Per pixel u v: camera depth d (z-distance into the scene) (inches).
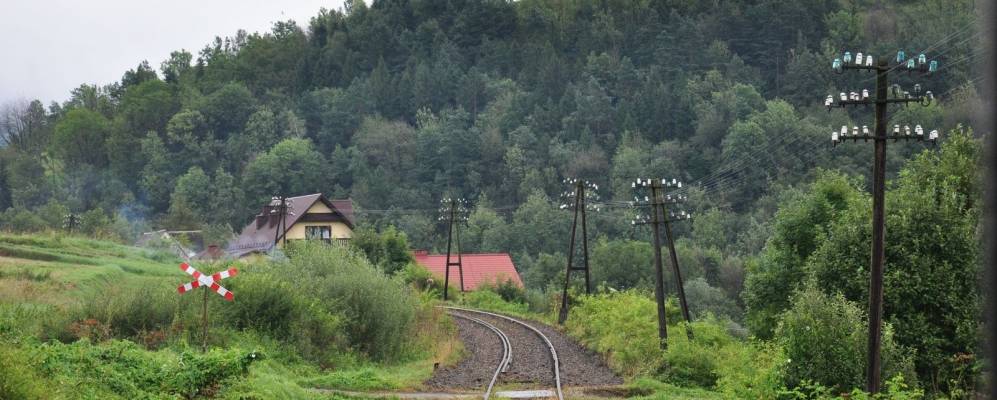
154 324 3580.2
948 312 4060.0
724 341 4933.6
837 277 4547.2
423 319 5831.7
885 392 3043.8
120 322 3538.4
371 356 4471.0
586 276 7603.4
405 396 3221.0
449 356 4613.7
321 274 4845.0
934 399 3410.4
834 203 5812.0
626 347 4510.3
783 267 5659.5
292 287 4247.0
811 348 3016.7
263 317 3971.5
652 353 4414.4
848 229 4586.6
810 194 6023.6
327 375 3646.7
